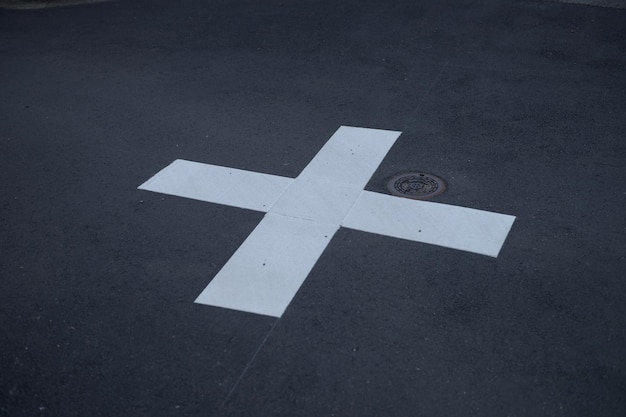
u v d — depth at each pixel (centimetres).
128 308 561
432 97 859
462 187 692
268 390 487
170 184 715
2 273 602
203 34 1070
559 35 1005
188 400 482
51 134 816
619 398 474
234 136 795
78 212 679
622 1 1103
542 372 494
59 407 480
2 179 734
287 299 564
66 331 541
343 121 815
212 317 550
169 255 617
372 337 526
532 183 694
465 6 1120
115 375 503
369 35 1034
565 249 606
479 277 580
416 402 475
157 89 909
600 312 542
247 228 647
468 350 513
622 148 743
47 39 1080
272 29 1074
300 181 711
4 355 521
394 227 641
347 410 471
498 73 908
